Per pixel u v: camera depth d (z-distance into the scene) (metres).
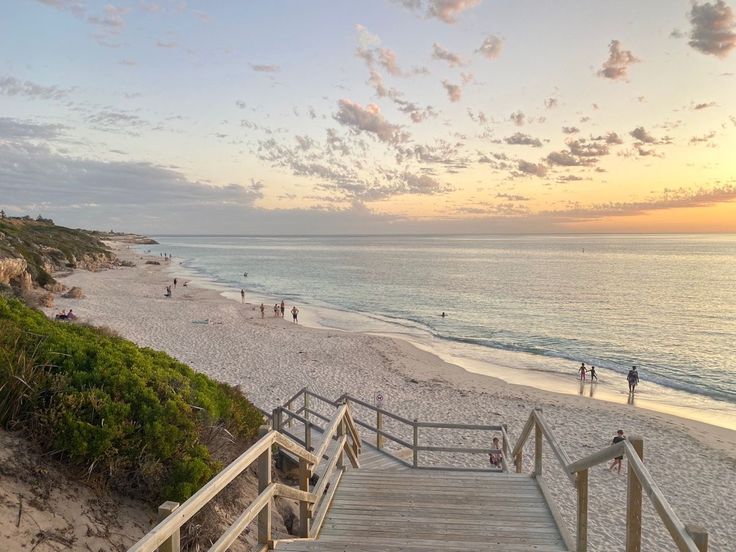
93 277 63.44
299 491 4.70
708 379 26.45
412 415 18.56
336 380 22.86
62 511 4.34
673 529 2.84
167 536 2.74
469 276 84.81
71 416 5.00
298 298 56.50
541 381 25.62
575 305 52.47
